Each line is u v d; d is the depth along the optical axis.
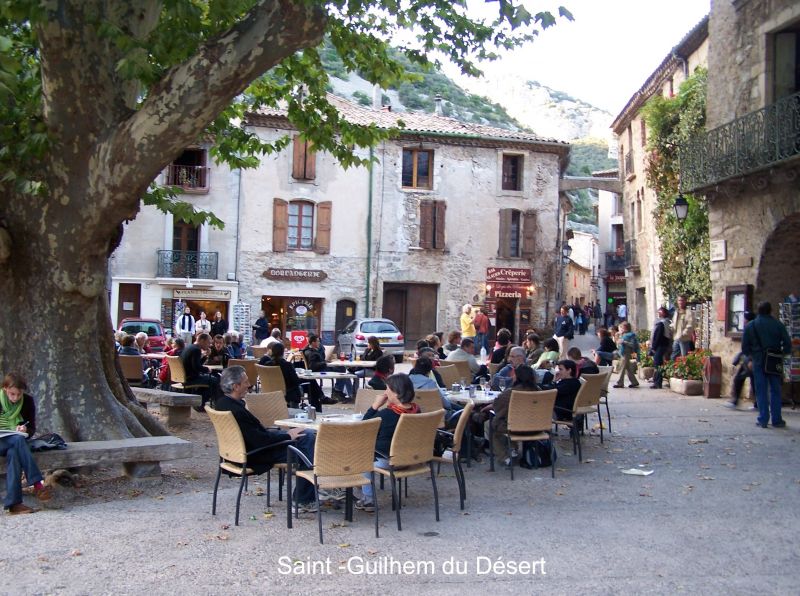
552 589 5.05
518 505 7.36
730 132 14.46
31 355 8.43
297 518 6.84
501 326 35.12
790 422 12.70
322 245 32.31
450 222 33.91
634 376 18.48
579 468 9.20
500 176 34.47
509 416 8.59
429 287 33.97
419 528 6.54
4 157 7.91
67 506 7.18
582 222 97.81
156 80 8.04
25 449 7.04
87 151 7.87
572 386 9.88
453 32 10.89
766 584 5.16
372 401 9.26
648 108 23.48
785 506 7.30
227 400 6.88
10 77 6.70
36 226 8.20
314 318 32.50
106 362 9.66
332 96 35.53
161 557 5.70
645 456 9.91
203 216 10.66
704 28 23.61
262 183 31.61
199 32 8.91
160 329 25.62
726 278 15.41
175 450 8.09
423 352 11.91
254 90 12.32
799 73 14.13
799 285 14.30
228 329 30.67
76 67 7.66
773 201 13.67
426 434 6.81
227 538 6.19
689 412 13.98
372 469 6.44
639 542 6.12
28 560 5.60
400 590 5.04
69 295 8.47
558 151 35.16
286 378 12.72
